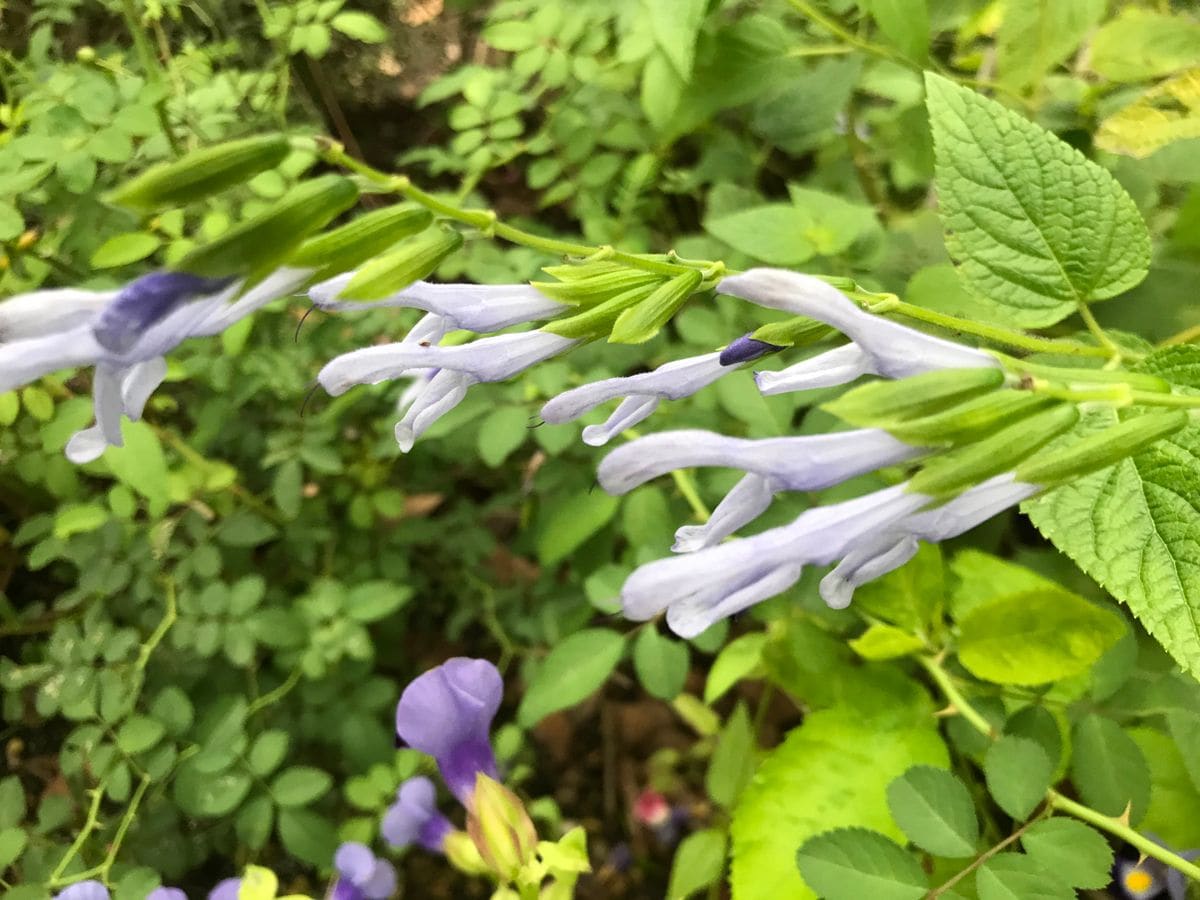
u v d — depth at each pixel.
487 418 0.23
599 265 0.12
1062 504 0.14
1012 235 0.15
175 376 0.24
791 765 0.20
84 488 0.26
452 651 0.32
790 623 0.21
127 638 0.23
